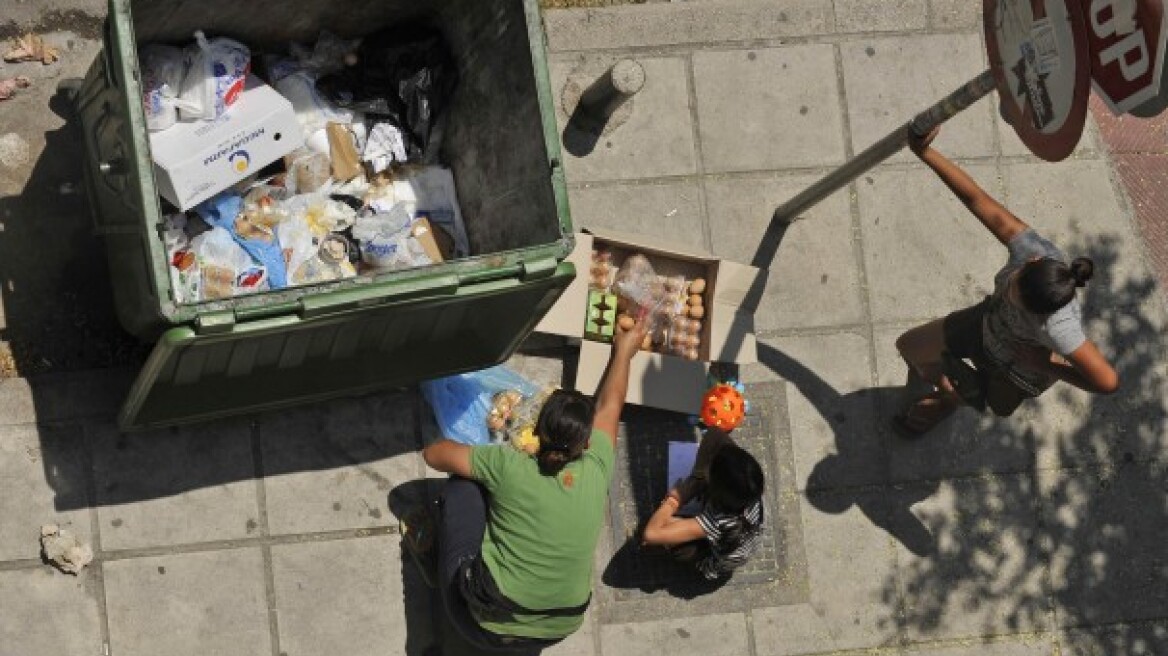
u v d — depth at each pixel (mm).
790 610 6340
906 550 6469
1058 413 6680
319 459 6047
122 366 6035
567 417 5207
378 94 5809
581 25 6559
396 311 5051
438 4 5660
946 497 6539
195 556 5902
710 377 6254
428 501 6098
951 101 5242
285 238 5555
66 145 6105
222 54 5285
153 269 4617
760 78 6695
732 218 6570
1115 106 4570
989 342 5723
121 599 5824
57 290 6027
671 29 6645
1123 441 6707
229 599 5906
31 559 5770
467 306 5258
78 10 6184
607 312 6094
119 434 5891
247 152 5301
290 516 5996
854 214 6680
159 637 5836
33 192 6055
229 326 4711
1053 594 6551
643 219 6488
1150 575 6629
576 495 5320
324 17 5613
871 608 6406
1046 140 4680
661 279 6273
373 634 6000
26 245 6023
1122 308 6820
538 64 5051
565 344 6266
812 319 6566
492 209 5633
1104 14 4457
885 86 6805
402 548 6070
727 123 6629
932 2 6902
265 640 5918
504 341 5699
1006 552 6539
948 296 6699
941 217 6746
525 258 5020
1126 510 6656
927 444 6566
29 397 5840
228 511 5949
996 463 6605
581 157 6469
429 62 5785
